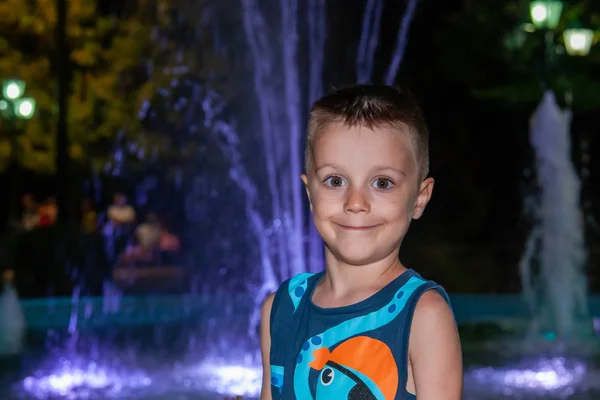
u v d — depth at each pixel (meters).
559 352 8.44
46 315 11.91
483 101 19.11
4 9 23.02
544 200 10.79
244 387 7.07
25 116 17.39
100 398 6.64
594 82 15.74
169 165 22.22
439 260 14.25
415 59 19.95
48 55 23.75
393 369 1.82
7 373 7.75
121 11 23.16
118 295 14.02
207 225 19.75
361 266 1.92
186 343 9.59
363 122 1.89
